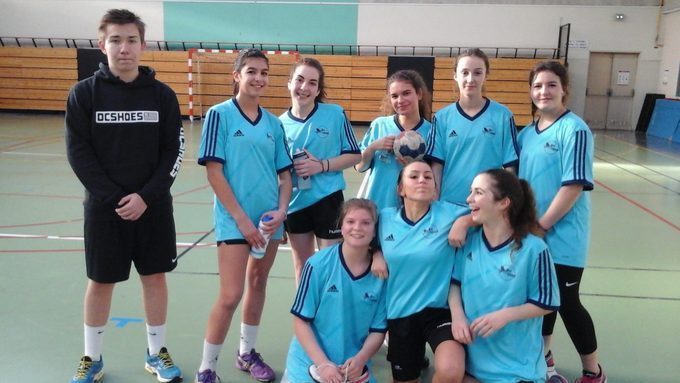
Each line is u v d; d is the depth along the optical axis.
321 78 3.06
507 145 2.75
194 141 11.51
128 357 2.98
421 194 2.33
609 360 3.04
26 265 4.34
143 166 2.56
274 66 15.16
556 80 2.55
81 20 15.54
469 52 2.75
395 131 3.04
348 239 2.33
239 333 3.29
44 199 6.52
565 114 2.59
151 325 2.77
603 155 10.78
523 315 2.19
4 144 10.58
